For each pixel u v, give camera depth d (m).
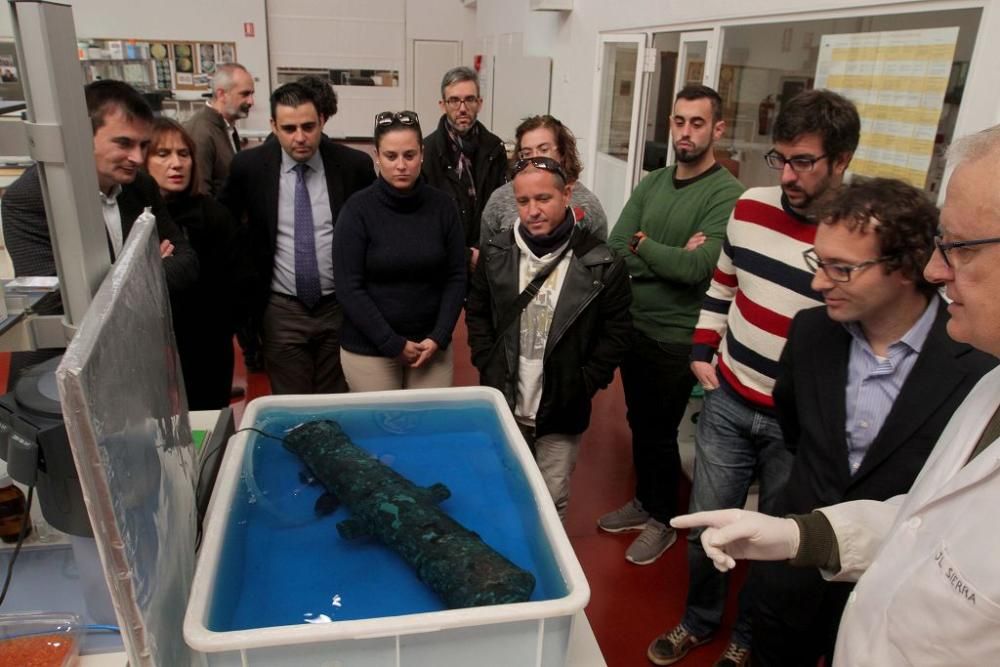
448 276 2.16
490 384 1.86
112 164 1.50
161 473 0.78
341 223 2.01
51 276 1.68
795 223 1.49
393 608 0.83
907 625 0.76
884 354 1.14
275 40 9.67
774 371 1.54
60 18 0.74
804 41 2.69
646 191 2.27
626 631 1.99
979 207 0.67
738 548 1.00
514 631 0.78
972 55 1.92
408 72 10.34
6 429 0.80
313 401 1.31
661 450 2.24
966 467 0.78
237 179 2.37
